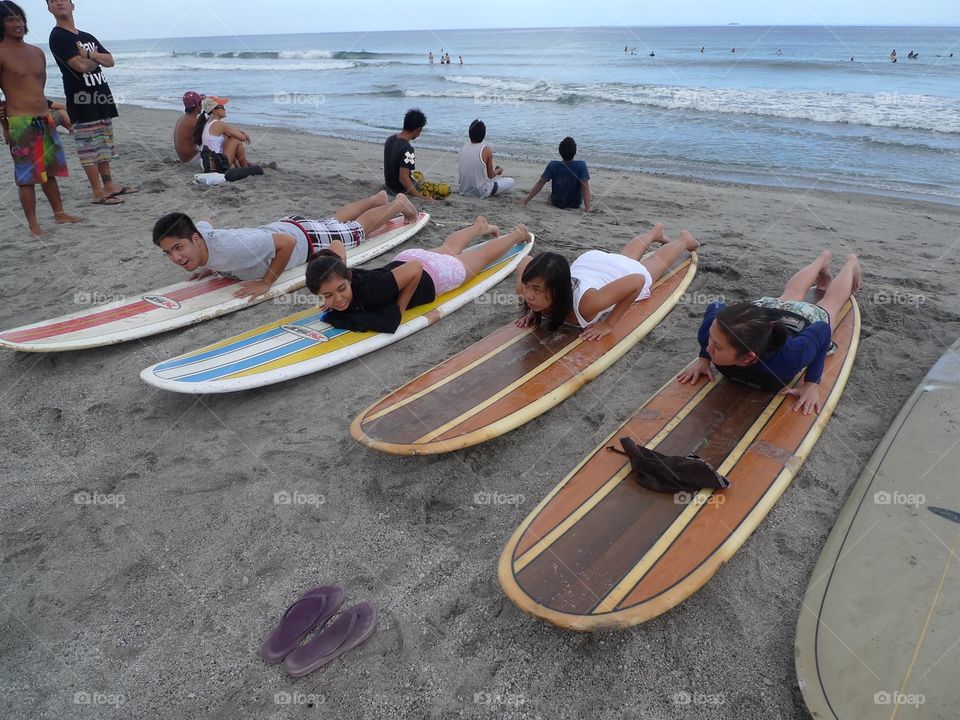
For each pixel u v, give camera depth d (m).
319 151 11.73
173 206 7.20
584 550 2.41
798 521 2.79
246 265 4.62
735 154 11.96
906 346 4.25
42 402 3.83
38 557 2.72
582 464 2.88
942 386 3.54
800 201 8.37
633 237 6.50
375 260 5.76
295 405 3.73
